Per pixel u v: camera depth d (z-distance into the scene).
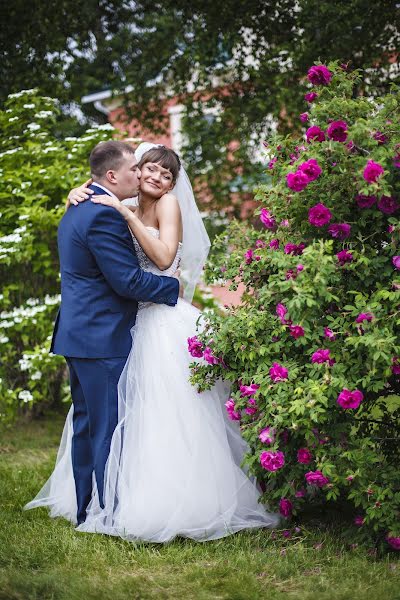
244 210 9.03
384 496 2.80
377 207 3.07
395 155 2.85
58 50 7.89
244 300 3.45
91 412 3.32
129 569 2.79
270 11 7.06
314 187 3.06
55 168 5.77
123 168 3.41
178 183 3.76
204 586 2.58
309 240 3.16
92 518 3.28
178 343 3.37
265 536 3.14
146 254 3.40
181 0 7.48
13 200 5.87
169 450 3.18
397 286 2.82
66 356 3.34
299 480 3.06
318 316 2.95
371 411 3.31
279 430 2.91
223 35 7.42
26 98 6.15
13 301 6.08
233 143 9.52
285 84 7.47
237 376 3.20
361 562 2.78
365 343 2.65
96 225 3.26
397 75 6.55
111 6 8.38
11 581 2.54
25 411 6.48
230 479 3.23
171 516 3.10
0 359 5.98
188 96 8.47
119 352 3.34
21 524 3.30
